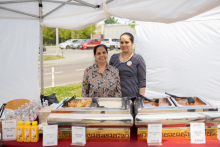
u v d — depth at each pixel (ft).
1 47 12.05
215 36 13.00
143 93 8.76
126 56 8.70
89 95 7.71
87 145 5.47
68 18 10.11
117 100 6.75
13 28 12.01
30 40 12.26
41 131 5.82
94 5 8.75
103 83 7.59
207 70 13.41
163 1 6.86
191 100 6.19
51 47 84.38
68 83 24.99
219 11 12.87
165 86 14.30
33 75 12.68
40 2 10.68
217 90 13.37
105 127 5.53
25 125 5.70
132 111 6.23
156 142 5.50
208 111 5.59
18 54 12.31
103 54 7.48
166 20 6.98
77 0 8.62
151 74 14.44
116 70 7.89
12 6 10.75
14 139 5.78
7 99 12.44
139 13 7.32
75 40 75.46
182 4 6.60
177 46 13.74
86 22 9.46
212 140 5.58
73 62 43.91
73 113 5.68
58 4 10.29
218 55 13.10
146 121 5.45
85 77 7.84
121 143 5.52
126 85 8.54
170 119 5.42
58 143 5.60
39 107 7.03
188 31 13.46
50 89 21.90
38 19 11.80
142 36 14.21
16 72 12.42
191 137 5.49
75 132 5.53
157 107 5.72
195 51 13.48
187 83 13.85
